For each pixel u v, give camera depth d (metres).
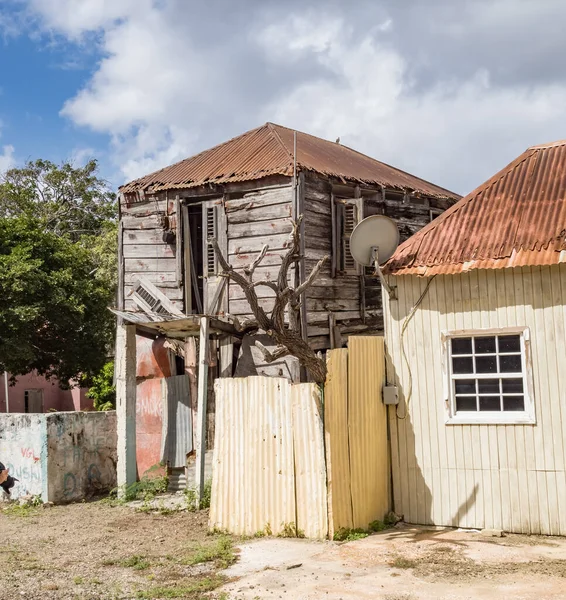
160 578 7.39
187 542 9.04
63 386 26.52
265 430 9.21
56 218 37.06
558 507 8.79
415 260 9.88
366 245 10.03
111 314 24.42
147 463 14.93
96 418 13.90
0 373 23.27
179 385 14.75
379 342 9.96
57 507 12.61
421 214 16.86
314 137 19.14
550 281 9.05
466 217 10.22
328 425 8.67
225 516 9.45
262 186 14.23
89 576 7.57
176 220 15.14
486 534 8.85
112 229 33.25
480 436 9.32
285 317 13.66
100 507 12.38
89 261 25.47
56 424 13.04
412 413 9.78
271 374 13.91
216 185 14.73
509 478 9.10
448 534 8.95
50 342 23.88
